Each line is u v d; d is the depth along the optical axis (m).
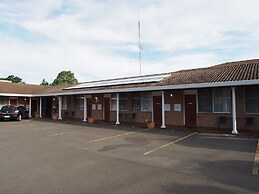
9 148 9.93
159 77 20.27
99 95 23.91
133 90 18.00
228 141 11.16
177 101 17.81
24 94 28.36
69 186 5.55
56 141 11.62
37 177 6.20
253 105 14.39
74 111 26.91
